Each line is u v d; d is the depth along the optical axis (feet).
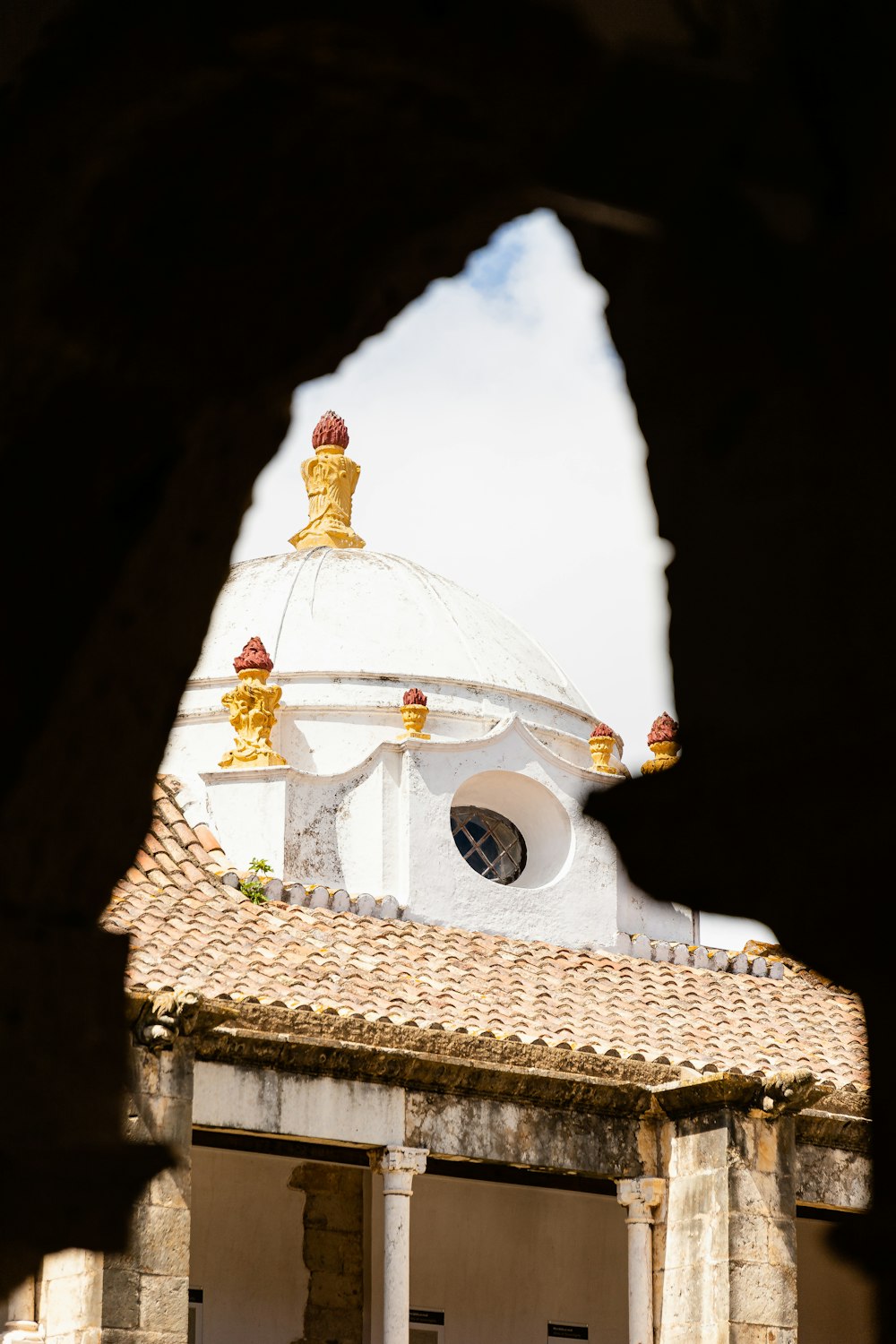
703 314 20.15
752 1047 84.02
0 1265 21.65
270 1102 65.57
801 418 19.51
